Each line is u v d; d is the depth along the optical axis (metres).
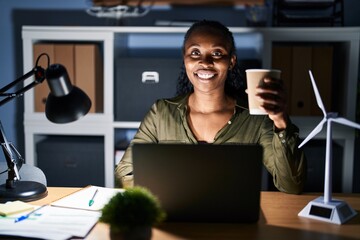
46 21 2.78
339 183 2.45
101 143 2.50
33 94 2.46
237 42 2.72
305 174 1.43
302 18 2.40
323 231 1.12
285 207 1.32
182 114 1.75
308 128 2.39
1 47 2.82
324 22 2.41
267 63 2.36
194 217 1.16
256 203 1.15
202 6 2.70
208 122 1.75
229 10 2.71
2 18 2.80
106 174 2.48
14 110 2.82
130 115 2.46
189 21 2.46
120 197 1.00
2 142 1.38
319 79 2.37
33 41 2.48
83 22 2.76
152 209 0.98
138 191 1.01
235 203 1.15
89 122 2.44
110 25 2.62
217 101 1.75
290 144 1.37
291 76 2.38
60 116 1.25
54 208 1.26
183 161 1.13
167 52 2.78
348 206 1.23
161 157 1.13
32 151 2.49
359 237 1.08
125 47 2.74
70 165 2.50
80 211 1.23
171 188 1.14
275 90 1.20
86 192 1.41
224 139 1.71
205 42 1.66
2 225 1.12
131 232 0.95
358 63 2.46
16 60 2.82
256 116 1.72
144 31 2.38
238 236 1.09
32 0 2.77
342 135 2.37
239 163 1.13
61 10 2.76
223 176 1.13
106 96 2.42
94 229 1.12
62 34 2.39
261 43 2.38
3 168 1.71
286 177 1.41
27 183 1.45
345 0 2.64
